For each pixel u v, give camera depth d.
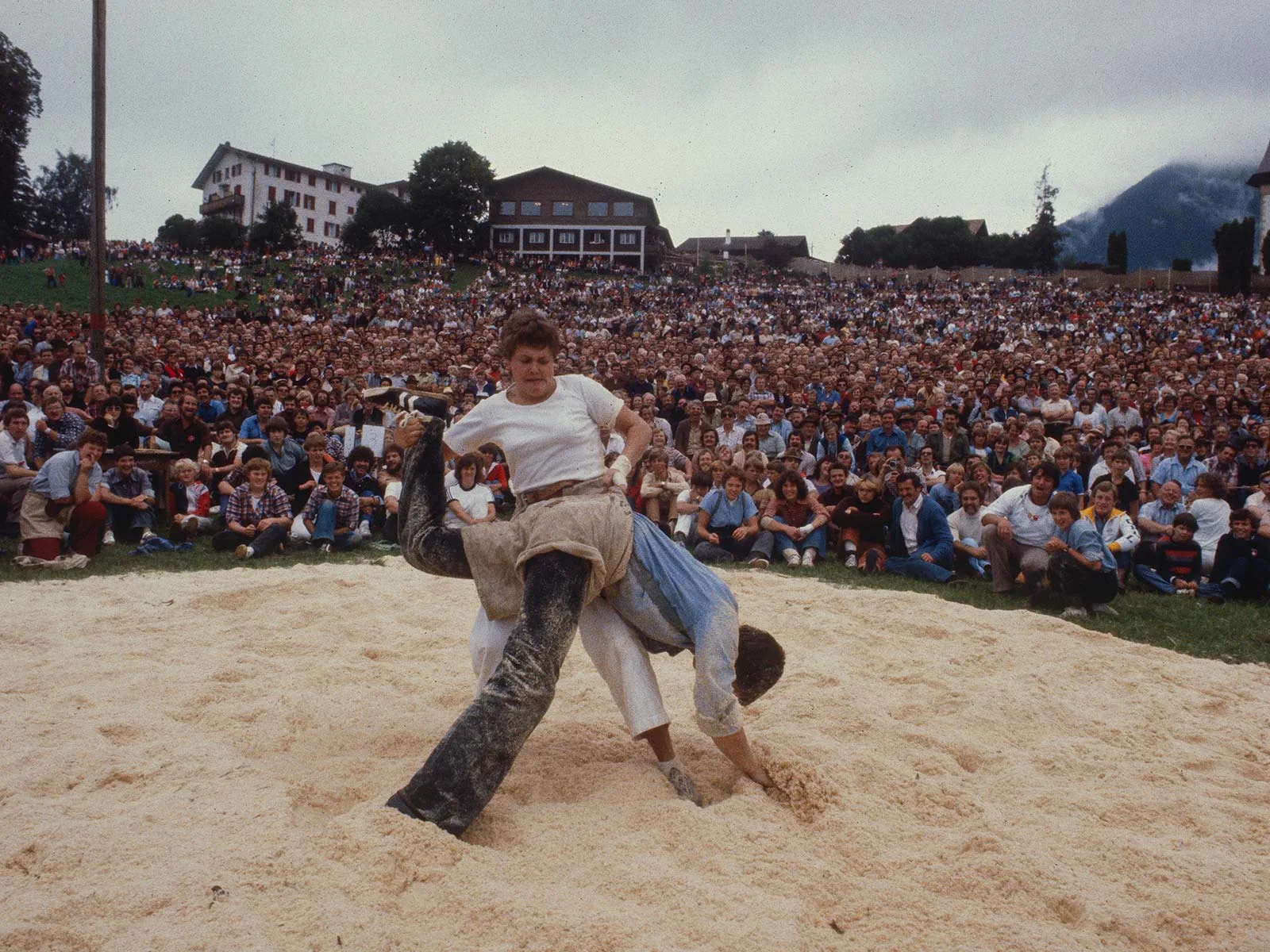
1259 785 4.15
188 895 2.75
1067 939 2.80
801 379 17.86
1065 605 8.15
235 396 13.31
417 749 4.25
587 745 4.21
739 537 10.17
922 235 96.19
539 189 78.88
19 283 46.69
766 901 2.88
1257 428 14.02
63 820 3.21
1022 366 20.77
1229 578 8.90
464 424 3.88
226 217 75.00
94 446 9.03
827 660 5.82
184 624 6.36
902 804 3.73
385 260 68.75
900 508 9.93
